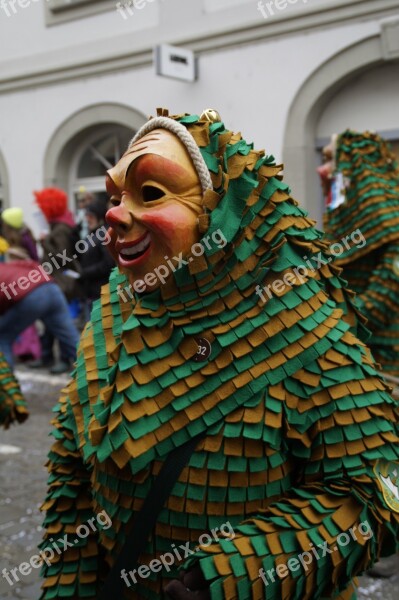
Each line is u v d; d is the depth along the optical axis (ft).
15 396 7.97
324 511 3.42
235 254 3.66
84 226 23.58
